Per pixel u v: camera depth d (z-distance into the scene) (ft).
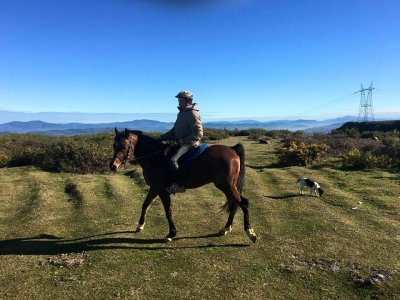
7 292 12.90
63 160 37.09
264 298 12.25
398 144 42.29
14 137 64.49
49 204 24.27
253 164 42.45
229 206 17.89
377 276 13.29
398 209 22.03
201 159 16.93
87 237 18.19
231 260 15.17
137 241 17.51
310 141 56.18
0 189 28.43
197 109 17.53
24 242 17.65
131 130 17.79
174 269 14.46
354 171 36.04
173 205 23.66
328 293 12.46
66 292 12.84
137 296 12.51
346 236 17.57
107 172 36.68
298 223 19.71
